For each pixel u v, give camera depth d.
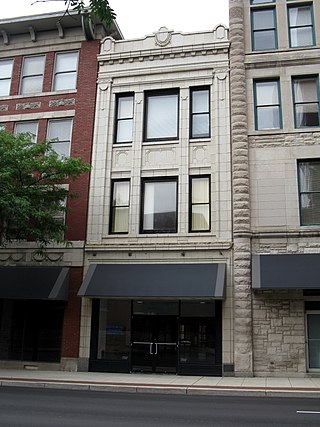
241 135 17.91
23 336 18.53
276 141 17.84
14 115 20.67
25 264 18.73
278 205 17.28
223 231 17.41
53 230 16.81
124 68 19.94
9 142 15.68
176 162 18.59
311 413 9.45
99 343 17.72
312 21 18.95
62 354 17.77
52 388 13.55
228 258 17.14
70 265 18.41
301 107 18.25
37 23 21.02
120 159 19.25
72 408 9.77
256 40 19.20
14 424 7.91
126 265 17.81
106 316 17.88
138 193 18.59
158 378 15.37
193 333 16.98
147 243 17.86
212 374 16.38
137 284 16.86
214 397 12.05
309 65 18.33
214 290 15.91
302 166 17.72
